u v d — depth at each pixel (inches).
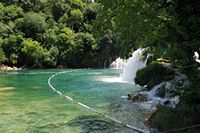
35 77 1704.0
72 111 713.6
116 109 725.9
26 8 3558.1
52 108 753.0
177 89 479.5
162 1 462.9
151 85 1019.3
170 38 470.3
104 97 918.4
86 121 611.5
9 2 3563.0
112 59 2910.9
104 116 652.1
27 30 2989.7
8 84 1320.1
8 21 3152.1
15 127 566.6
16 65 2714.1
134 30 572.4
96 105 783.1
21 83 1366.9
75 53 2859.3
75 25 3336.6
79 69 2573.8
